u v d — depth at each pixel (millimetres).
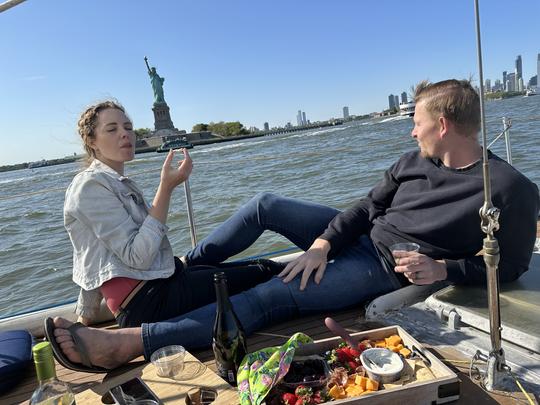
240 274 2031
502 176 1579
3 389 1619
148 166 19109
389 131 28625
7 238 9141
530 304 1562
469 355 1451
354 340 1422
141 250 1680
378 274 1895
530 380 1271
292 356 1261
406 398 1156
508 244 1600
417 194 1829
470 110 1616
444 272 1628
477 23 1016
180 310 1821
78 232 1759
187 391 1368
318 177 12680
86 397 1396
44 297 5586
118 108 1945
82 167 2088
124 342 1616
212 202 10492
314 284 1854
